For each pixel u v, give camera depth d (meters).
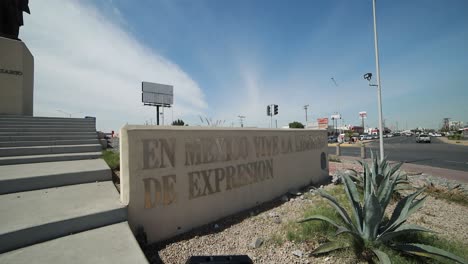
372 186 3.62
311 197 5.87
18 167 4.45
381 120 10.99
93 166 4.61
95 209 2.92
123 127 3.22
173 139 3.71
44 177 3.74
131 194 3.19
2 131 6.50
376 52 11.15
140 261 2.19
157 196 3.47
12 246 2.31
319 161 8.17
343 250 3.09
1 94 10.09
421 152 21.08
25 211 2.81
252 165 5.19
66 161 5.25
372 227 3.09
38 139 6.25
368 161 13.23
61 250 2.32
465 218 4.61
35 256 2.20
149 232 3.36
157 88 32.25
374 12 11.20
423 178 8.48
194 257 2.24
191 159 3.95
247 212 4.81
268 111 24.31
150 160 3.42
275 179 5.88
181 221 3.75
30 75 11.83
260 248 3.23
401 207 3.41
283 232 3.73
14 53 10.45
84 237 2.59
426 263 2.86
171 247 3.27
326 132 8.81
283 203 5.46
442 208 5.26
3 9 10.87
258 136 5.41
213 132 4.36
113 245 2.45
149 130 3.43
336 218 4.05
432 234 3.75
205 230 3.89
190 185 3.91
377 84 11.14
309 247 3.26
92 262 2.14
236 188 4.76
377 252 2.77
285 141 6.36
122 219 3.04
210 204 4.22
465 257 2.99
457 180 8.55
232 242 3.42
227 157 4.60
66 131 7.66
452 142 40.41
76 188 3.82
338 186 7.01
